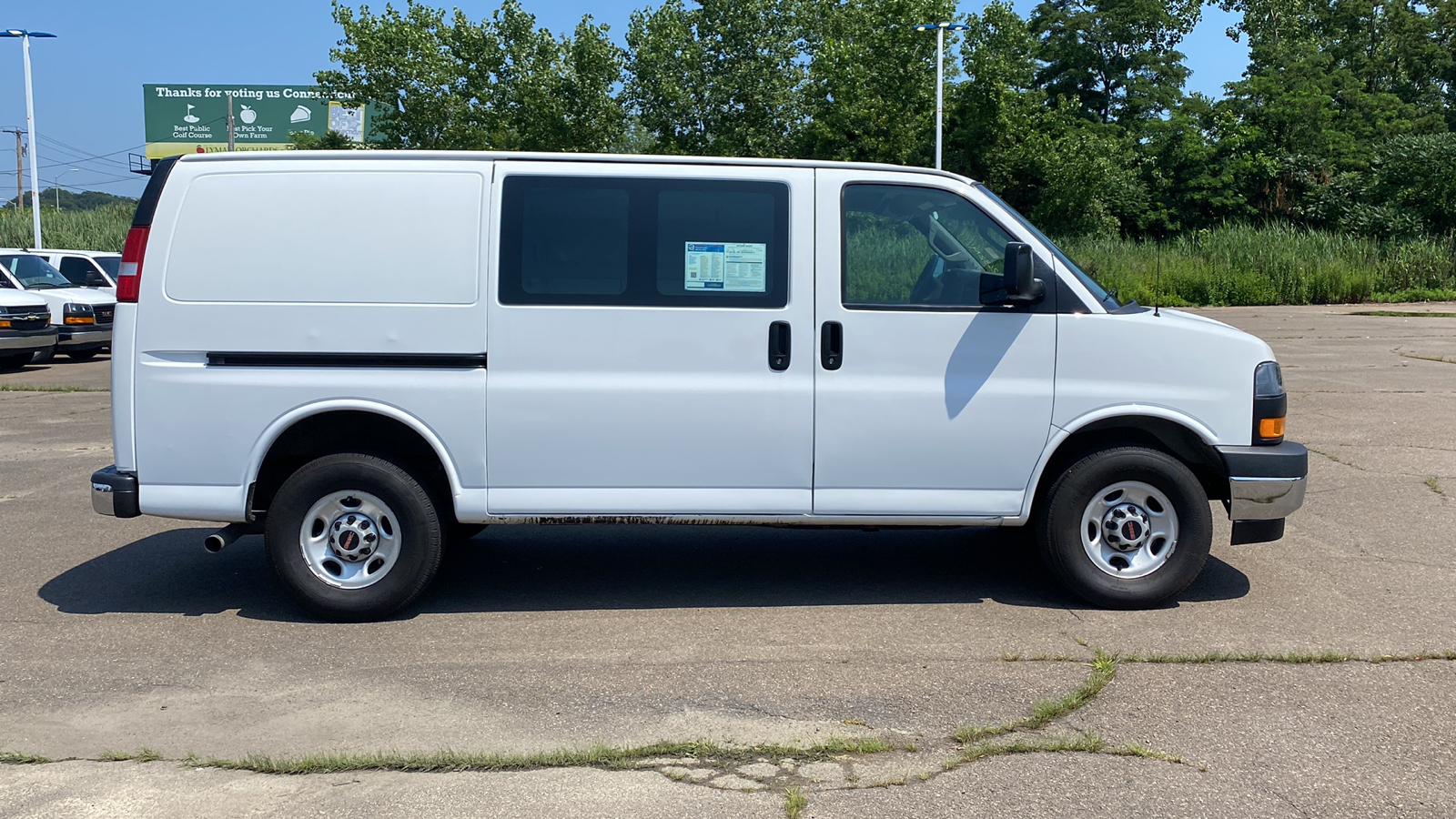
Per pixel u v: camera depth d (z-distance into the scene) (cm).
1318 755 355
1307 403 1134
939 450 496
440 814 320
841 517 499
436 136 3136
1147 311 519
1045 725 379
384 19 3091
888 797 329
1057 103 4412
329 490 491
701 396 487
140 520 706
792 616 505
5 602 530
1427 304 2889
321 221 482
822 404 491
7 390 1395
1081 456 502
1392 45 4991
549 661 447
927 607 517
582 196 486
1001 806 322
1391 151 3869
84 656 454
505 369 484
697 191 489
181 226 482
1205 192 4031
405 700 406
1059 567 507
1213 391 496
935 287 498
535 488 491
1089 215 3872
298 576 492
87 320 1780
